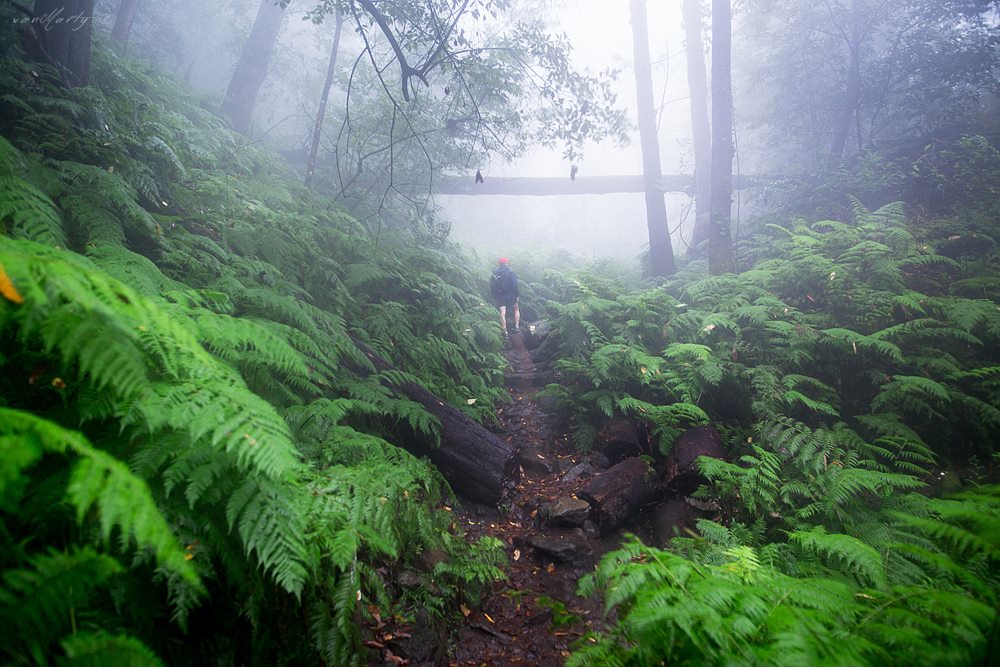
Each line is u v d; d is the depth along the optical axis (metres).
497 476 4.76
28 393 2.00
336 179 11.82
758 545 3.72
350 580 2.41
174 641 1.95
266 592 2.21
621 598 2.22
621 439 5.57
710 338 6.55
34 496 1.68
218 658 2.05
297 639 2.29
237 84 12.17
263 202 7.30
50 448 1.43
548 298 13.01
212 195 5.95
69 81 5.70
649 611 2.04
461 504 4.74
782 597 2.19
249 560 2.14
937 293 6.80
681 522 4.38
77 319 1.78
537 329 10.46
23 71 5.05
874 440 4.70
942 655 1.74
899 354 5.07
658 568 2.38
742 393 5.52
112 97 6.30
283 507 2.12
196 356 2.06
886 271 6.54
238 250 5.24
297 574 1.97
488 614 3.50
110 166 4.55
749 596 2.12
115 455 1.96
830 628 2.10
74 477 1.36
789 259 7.93
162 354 2.07
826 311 6.46
